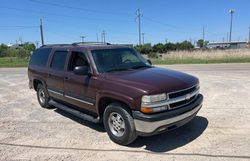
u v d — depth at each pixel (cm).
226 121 565
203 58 2770
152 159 402
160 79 446
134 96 413
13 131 548
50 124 590
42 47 742
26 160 412
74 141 484
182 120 442
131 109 427
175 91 427
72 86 557
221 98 784
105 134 516
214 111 644
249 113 619
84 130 543
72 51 578
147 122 402
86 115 546
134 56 588
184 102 448
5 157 425
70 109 599
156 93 407
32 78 756
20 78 1517
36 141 489
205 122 562
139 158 407
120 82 448
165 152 426
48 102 700
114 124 470
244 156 399
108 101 482
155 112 408
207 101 752
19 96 941
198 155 409
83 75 518
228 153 411
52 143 477
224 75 1313
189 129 523
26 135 522
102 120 507
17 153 439
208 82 1091
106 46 573
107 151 436
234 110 648
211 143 452
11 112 708
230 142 453
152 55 3816
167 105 418
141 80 441
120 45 605
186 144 454
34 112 702
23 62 3406
